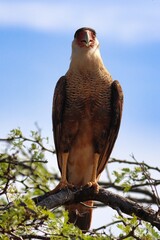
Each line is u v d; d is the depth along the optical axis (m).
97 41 12.91
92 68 12.55
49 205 10.12
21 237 7.95
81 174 12.82
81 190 10.60
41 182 11.00
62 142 12.56
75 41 12.74
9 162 9.03
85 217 11.81
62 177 11.82
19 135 10.22
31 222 7.97
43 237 8.09
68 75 12.65
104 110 12.60
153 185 9.73
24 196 8.09
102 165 12.87
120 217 8.39
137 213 10.08
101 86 12.58
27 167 10.27
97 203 13.50
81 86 12.51
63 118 12.62
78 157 12.67
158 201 9.77
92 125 12.58
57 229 7.75
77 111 12.53
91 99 12.53
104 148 12.77
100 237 8.03
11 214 7.72
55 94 12.59
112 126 12.68
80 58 12.54
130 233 8.15
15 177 8.81
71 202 10.67
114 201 10.34
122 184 10.06
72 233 7.83
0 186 8.52
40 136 11.01
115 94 12.66
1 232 7.79
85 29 12.91
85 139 12.59
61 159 12.62
